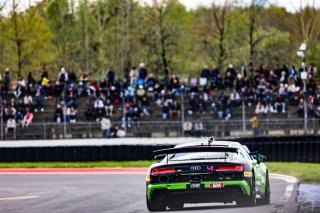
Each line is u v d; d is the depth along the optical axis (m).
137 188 63.19
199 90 129.50
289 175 70.75
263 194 45.00
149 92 125.38
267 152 85.94
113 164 89.25
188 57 198.88
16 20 162.25
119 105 121.81
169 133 114.50
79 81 130.12
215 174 39.81
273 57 183.62
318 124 109.19
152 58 189.50
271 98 121.88
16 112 117.38
